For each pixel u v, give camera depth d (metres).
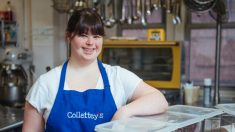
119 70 1.21
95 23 1.08
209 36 2.79
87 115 1.13
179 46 2.25
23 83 2.57
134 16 2.50
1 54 2.94
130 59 2.45
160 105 1.10
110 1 2.54
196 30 2.81
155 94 1.13
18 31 3.18
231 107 1.21
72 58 1.19
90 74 1.19
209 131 1.05
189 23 2.81
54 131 1.14
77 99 1.14
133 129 0.88
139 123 0.95
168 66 2.33
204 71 2.83
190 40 2.83
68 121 1.12
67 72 1.19
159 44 2.28
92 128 1.12
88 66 1.19
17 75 2.61
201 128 1.05
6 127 1.82
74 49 1.13
